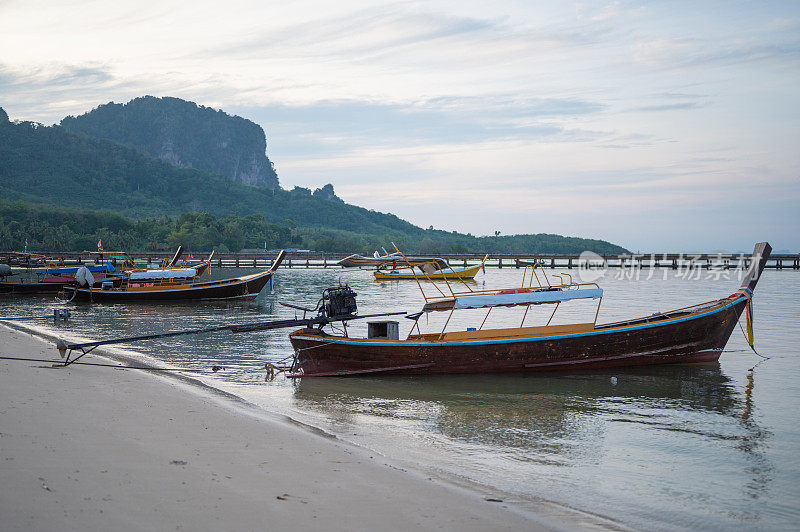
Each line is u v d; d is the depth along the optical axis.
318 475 9.34
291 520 7.57
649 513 9.30
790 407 16.08
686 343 20.86
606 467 11.36
